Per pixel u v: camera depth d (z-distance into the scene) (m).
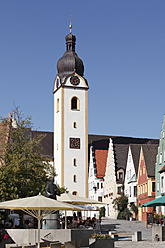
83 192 93.12
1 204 26.67
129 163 87.00
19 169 47.19
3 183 45.72
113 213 93.25
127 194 86.62
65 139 94.38
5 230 31.83
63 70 98.69
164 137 67.06
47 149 112.75
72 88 97.00
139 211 78.12
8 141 52.62
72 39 101.06
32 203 26.31
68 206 26.88
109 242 27.08
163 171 64.62
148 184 72.19
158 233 34.00
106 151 112.44
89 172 112.06
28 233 31.14
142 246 29.84
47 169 51.97
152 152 75.94
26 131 53.12
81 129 95.75
